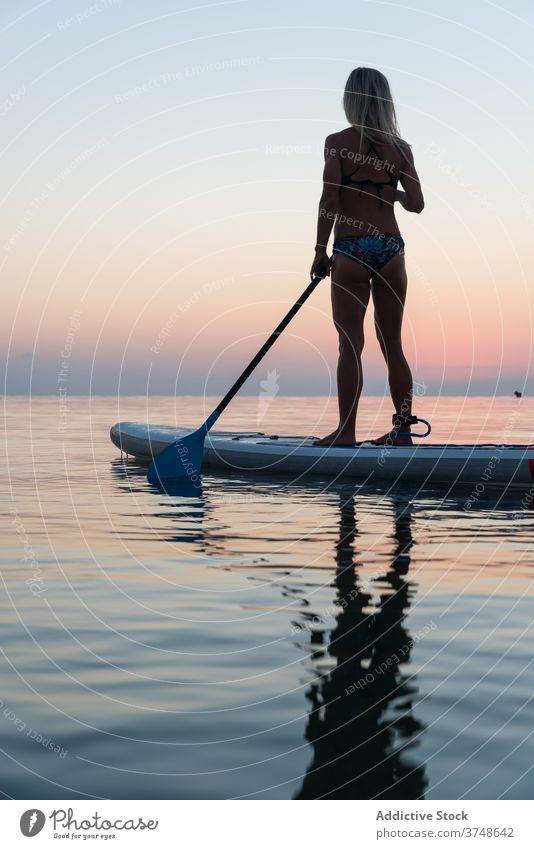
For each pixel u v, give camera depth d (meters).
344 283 6.83
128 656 2.47
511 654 2.47
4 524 4.72
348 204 6.77
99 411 23.09
